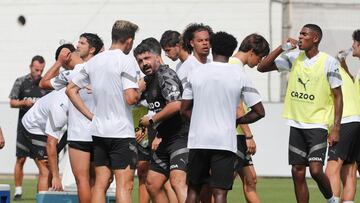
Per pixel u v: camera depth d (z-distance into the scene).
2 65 79.44
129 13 76.94
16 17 79.19
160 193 29.16
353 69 74.12
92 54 30.41
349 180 33.91
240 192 46.97
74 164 29.03
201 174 25.94
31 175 60.00
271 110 57.16
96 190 27.69
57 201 30.62
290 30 74.81
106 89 27.31
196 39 29.03
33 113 36.62
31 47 78.94
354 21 75.88
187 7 76.06
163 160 28.88
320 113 30.05
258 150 57.28
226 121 25.48
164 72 28.39
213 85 25.50
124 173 27.45
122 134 27.34
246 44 29.70
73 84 28.05
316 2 75.44
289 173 57.00
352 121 33.62
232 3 75.31
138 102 29.33
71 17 78.06
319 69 29.92
